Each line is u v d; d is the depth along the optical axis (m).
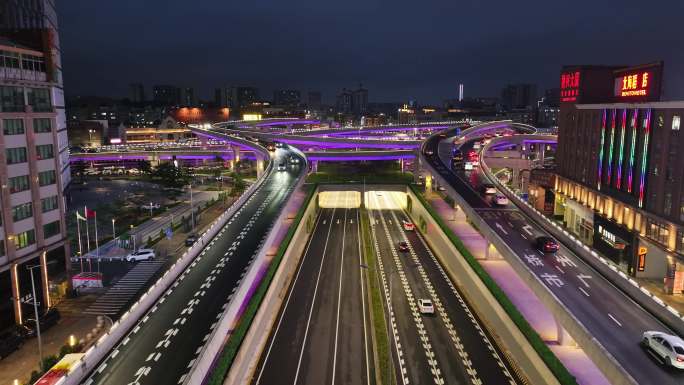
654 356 40.56
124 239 96.25
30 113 63.19
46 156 66.62
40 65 66.31
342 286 78.19
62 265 70.38
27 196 62.88
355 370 52.62
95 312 66.25
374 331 60.72
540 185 120.62
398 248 99.62
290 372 52.09
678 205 67.62
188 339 46.12
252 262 64.88
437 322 63.75
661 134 71.69
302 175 131.12
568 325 46.31
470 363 53.28
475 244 91.75
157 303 54.25
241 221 90.38
